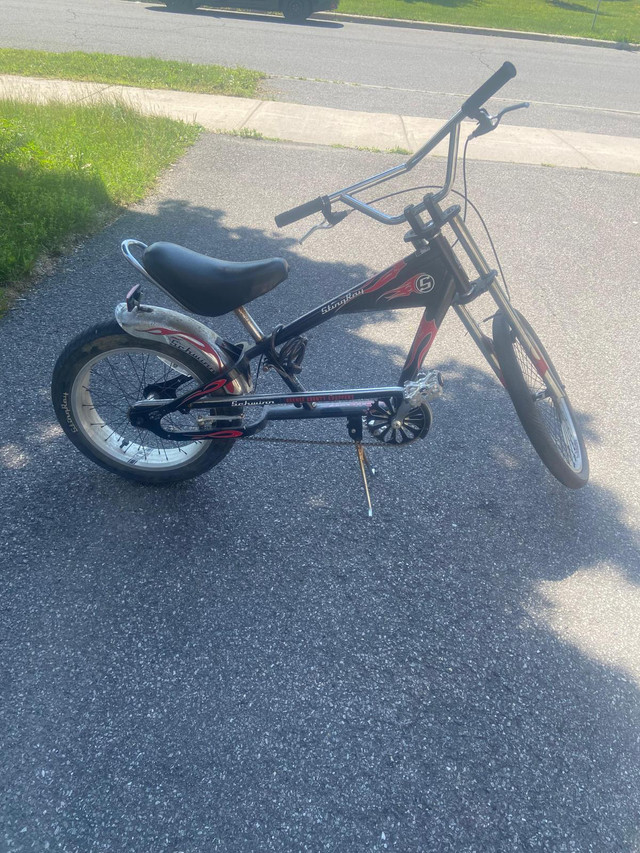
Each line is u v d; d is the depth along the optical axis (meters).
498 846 1.88
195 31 14.25
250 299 2.53
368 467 2.96
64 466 3.04
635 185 7.39
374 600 2.57
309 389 3.73
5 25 13.24
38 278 4.60
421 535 2.87
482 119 2.25
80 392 2.79
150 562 2.64
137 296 2.56
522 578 2.71
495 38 17.69
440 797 1.98
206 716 2.12
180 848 1.81
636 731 2.19
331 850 1.83
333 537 2.82
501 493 3.12
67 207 5.33
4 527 2.71
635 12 25.02
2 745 2.00
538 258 5.56
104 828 1.83
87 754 2.00
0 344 3.83
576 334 4.48
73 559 2.61
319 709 2.18
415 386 2.64
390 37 15.89
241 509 2.92
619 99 11.65
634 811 1.98
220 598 2.52
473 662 2.37
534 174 7.47
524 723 2.19
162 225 5.60
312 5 16.50
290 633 2.41
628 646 2.47
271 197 6.33
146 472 2.92
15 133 6.85
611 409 3.76
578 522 3.00
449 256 2.53
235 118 8.47
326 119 8.72
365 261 5.28
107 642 2.32
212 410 2.76
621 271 5.44
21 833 1.81
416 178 7.03
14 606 2.41
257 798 1.93
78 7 16.03
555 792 2.01
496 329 2.75
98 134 7.29
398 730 2.14
